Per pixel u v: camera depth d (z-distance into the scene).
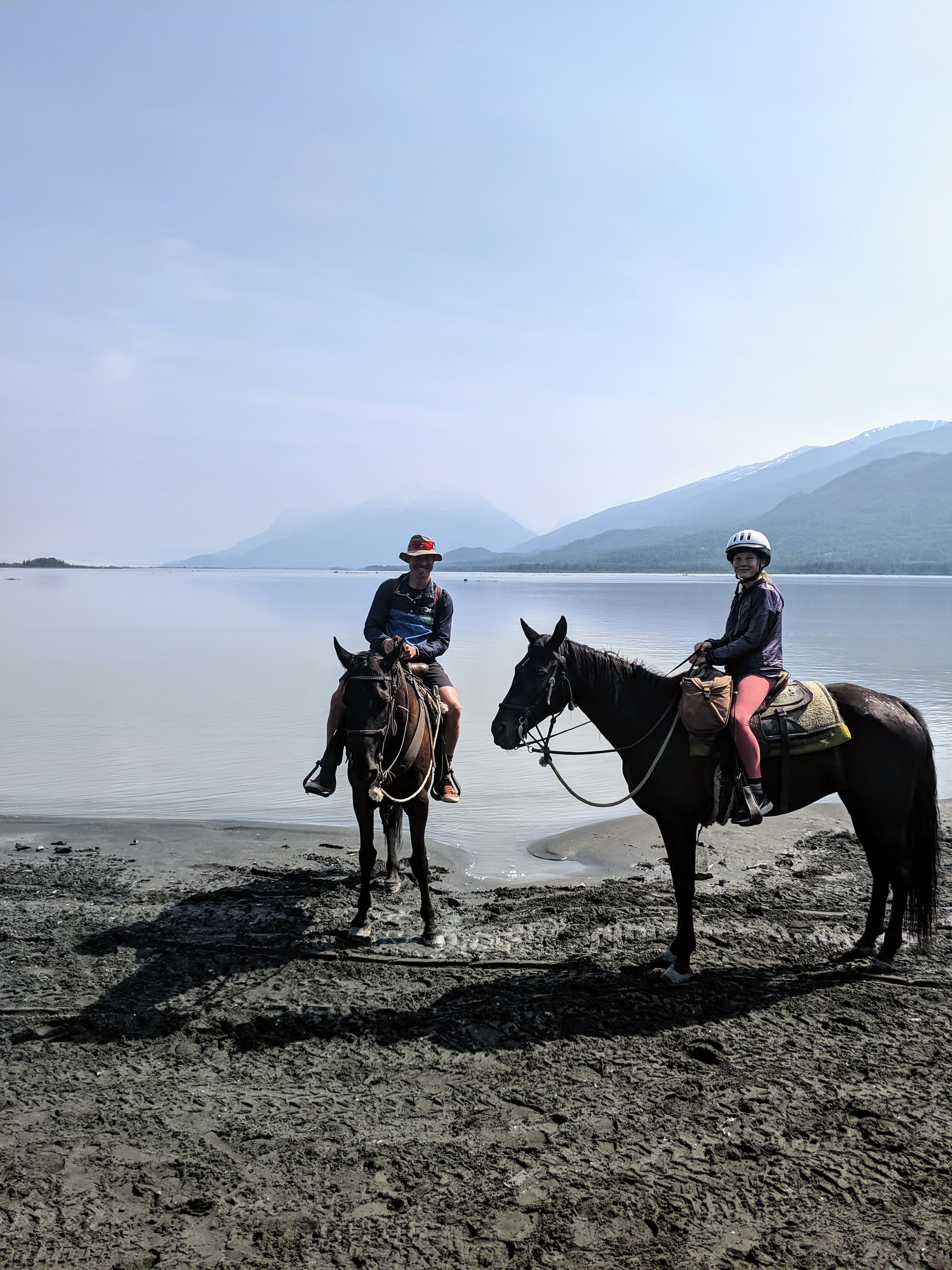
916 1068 4.82
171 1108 4.47
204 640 37.12
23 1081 4.73
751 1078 4.72
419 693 7.00
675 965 5.97
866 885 7.95
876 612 56.12
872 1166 3.96
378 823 10.41
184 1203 3.72
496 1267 3.35
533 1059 4.94
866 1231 3.55
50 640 37.47
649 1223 3.60
